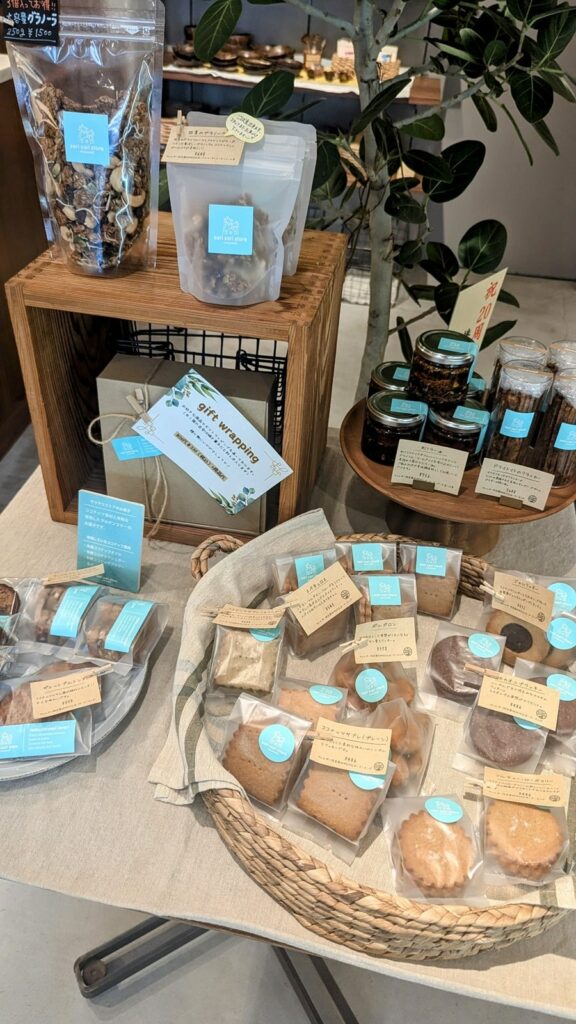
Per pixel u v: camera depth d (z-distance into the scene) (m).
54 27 0.99
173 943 1.50
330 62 3.96
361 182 1.65
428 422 1.30
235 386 1.23
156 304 1.11
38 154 1.09
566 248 4.28
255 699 1.06
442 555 1.26
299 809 0.99
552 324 3.88
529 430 1.23
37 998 1.48
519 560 1.42
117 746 1.07
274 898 0.93
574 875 0.92
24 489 1.52
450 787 1.06
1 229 2.52
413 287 1.86
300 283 1.20
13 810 1.00
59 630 1.15
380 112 1.34
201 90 4.20
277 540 1.26
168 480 1.34
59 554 1.36
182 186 1.03
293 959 1.55
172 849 0.97
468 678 1.14
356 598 1.19
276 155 1.02
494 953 0.91
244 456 1.23
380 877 0.96
